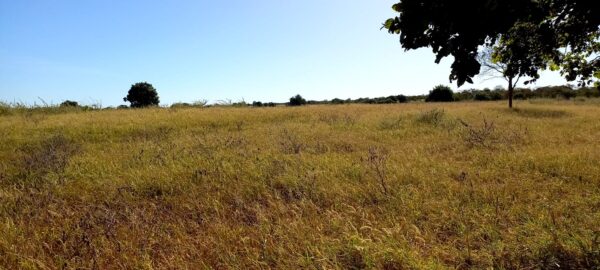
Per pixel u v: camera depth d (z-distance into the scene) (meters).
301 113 14.50
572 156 6.03
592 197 4.14
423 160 6.07
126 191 4.85
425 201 4.23
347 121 11.61
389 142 8.12
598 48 3.77
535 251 3.02
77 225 3.81
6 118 11.01
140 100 30.92
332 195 4.61
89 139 8.24
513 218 3.79
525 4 2.09
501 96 40.00
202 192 4.88
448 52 2.19
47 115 12.32
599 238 3.14
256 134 9.23
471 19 2.10
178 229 3.78
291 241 3.42
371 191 4.66
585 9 2.30
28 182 5.12
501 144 7.34
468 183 4.86
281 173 5.43
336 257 3.10
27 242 3.44
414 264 2.86
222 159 6.23
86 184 5.09
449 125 10.52
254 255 3.21
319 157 6.34
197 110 14.18
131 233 3.70
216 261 3.22
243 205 4.42
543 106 21.80
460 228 3.60
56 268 3.07
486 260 3.01
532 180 4.97
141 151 6.54
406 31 2.24
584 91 39.19
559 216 3.77
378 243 3.20
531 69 3.50
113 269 3.15
